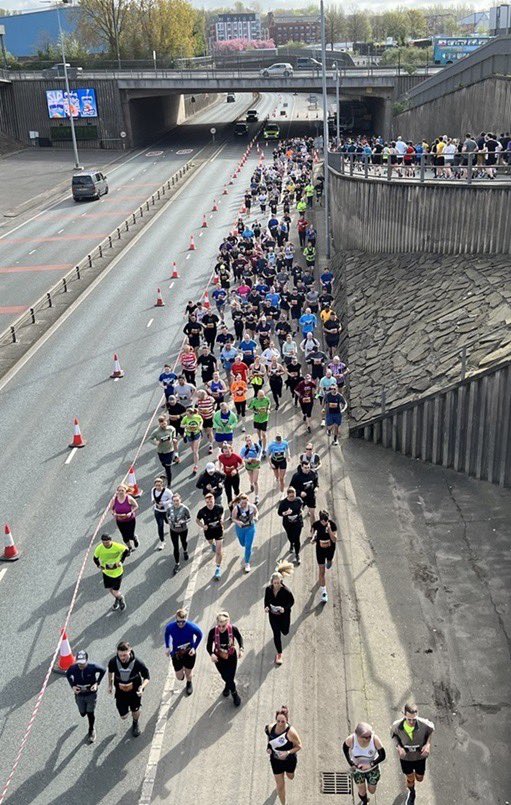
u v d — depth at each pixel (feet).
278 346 90.63
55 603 46.70
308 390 68.69
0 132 272.92
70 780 34.76
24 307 109.29
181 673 39.29
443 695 39.91
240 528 47.98
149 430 69.51
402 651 43.01
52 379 82.84
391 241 101.19
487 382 59.16
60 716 38.45
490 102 137.49
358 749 31.63
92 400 76.79
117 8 333.42
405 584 48.83
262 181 189.26
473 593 47.96
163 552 51.60
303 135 282.56
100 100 264.93
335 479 61.62
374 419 66.49
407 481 61.57
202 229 151.84
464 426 61.46
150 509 56.80
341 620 45.14
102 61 301.02
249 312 88.38
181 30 347.36
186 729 37.40
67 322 102.01
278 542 52.65
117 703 36.55
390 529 54.95
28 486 60.44
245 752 36.09
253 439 67.31
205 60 328.70
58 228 158.81
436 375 66.95
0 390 80.43
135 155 253.65
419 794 34.17
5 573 49.67
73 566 50.31
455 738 37.29
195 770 35.17
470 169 86.94
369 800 33.73
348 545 52.75
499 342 65.31
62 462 64.13
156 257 133.28
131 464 63.36
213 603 46.34
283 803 32.91
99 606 46.34
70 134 270.67
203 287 115.14
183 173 215.10
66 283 117.80
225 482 55.16
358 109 295.69
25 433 69.87
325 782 34.50
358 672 41.11
